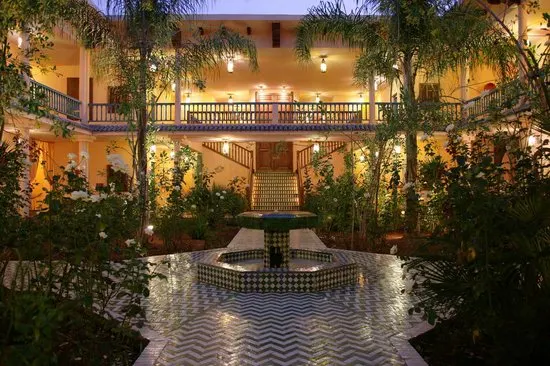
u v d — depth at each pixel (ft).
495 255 10.26
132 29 33.96
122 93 34.86
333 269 23.29
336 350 14.39
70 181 12.81
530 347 9.27
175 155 47.50
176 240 37.78
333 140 56.03
